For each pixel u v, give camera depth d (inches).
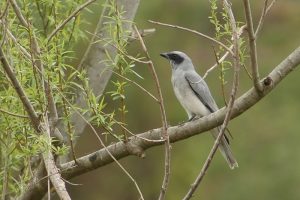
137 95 1171.3
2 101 401.7
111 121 370.9
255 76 358.3
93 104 367.2
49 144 362.6
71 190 1194.0
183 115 1167.0
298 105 1204.5
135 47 1088.2
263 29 1267.2
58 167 408.8
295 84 1203.9
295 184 1149.1
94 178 1199.6
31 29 373.1
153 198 1196.5
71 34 431.2
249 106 369.4
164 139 329.4
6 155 414.3
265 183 1143.0
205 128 389.1
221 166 1158.3
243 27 339.3
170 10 1196.5
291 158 1161.4
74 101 431.5
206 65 1160.8
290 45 1253.1
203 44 1193.4
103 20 451.8
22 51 378.0
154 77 329.4
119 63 364.8
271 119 1193.4
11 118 399.9
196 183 322.3
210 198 1147.9
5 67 360.2
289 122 1186.6
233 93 320.5
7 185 436.8
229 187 1149.1
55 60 382.6
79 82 429.1
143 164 1199.6
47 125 366.9
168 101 1175.0
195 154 1180.5
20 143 406.6
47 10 442.9
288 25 1275.8
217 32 366.6
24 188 418.0
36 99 375.6
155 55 1183.6
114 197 1196.5
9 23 386.9
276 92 1207.6
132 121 1178.6
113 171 1199.6
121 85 367.6
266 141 1179.3
